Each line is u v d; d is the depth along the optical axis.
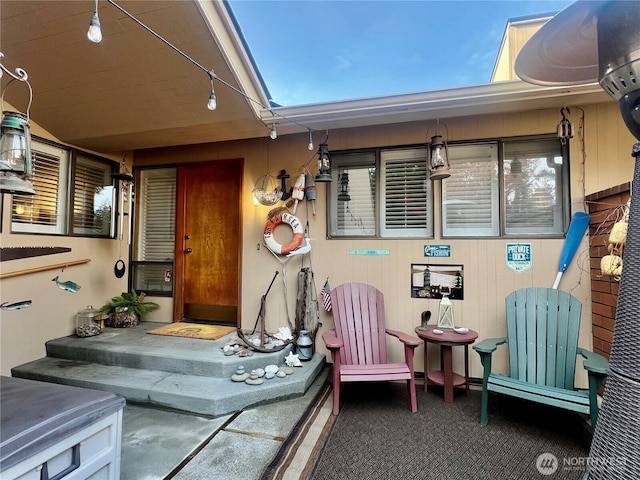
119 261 4.27
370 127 3.63
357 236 3.63
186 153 4.30
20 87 2.88
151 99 2.98
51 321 3.43
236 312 4.16
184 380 2.81
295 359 3.13
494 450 2.08
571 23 1.21
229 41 2.61
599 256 2.79
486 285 3.22
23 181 1.66
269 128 3.33
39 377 2.95
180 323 4.14
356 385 3.15
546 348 2.53
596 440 1.15
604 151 2.98
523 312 2.65
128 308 4.00
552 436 2.24
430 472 1.88
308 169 3.82
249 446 2.12
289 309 3.80
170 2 2.25
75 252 3.71
